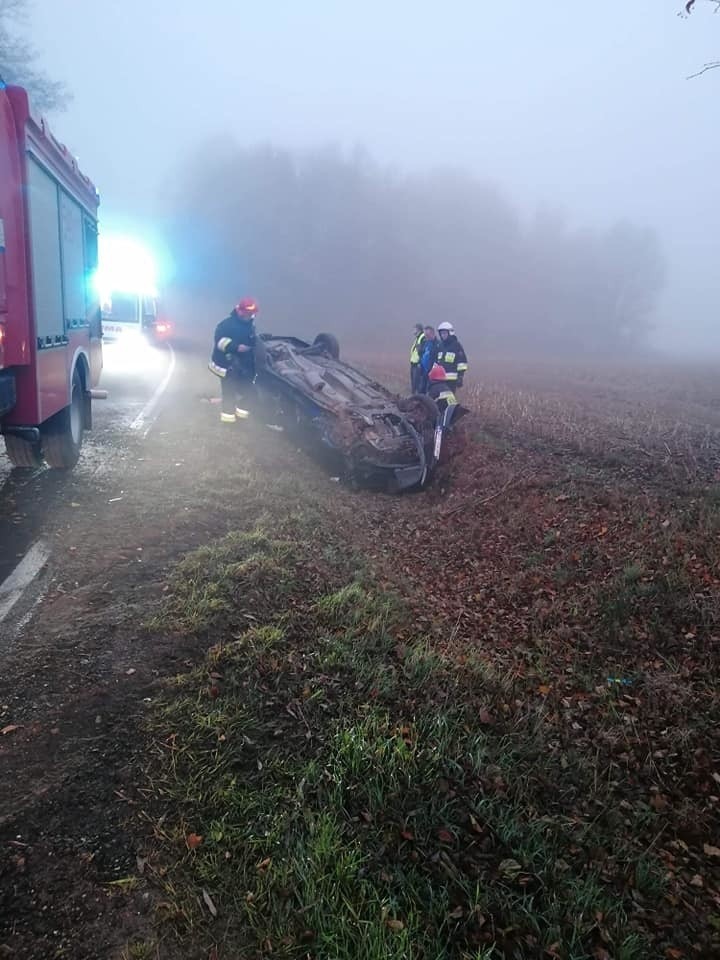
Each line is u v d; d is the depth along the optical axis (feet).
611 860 9.64
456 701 12.59
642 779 11.68
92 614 14.42
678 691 13.46
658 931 8.69
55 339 21.29
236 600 14.99
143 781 9.87
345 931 7.79
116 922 7.84
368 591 16.97
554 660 15.26
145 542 18.54
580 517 22.15
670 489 24.04
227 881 8.41
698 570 17.21
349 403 30.96
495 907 8.45
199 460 27.63
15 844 8.68
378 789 9.87
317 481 28.45
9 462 25.58
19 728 10.77
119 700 11.56
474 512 24.94
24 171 17.69
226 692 11.94
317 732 11.19
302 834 9.07
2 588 15.49
